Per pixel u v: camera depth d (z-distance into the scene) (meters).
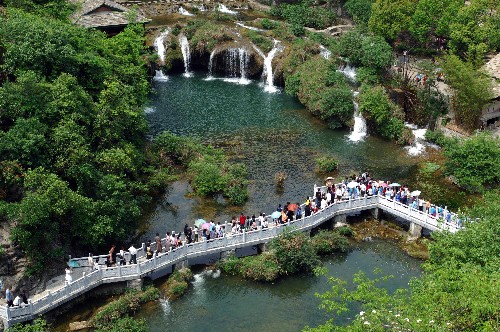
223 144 56.69
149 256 37.44
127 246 40.81
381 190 45.56
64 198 36.16
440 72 62.06
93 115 42.75
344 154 55.31
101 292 36.34
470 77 53.94
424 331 23.16
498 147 48.53
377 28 68.44
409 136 57.19
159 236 39.56
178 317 35.12
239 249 40.84
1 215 35.53
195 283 38.09
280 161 53.75
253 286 37.97
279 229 40.69
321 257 40.97
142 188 45.19
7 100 39.31
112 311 34.38
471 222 35.38
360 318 25.72
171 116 62.72
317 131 59.91
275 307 36.16
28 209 34.44
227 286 37.94
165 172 50.03
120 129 44.56
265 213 45.50
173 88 70.94
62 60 44.66
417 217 42.75
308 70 66.88
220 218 44.91
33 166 38.09
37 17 48.88
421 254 41.22
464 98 54.75
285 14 82.50
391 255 41.41
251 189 49.03
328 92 61.19
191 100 67.19
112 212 39.12
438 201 47.78
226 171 50.31
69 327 33.66
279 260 38.91
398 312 25.72
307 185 49.78
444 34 67.06
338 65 68.81
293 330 34.16
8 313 32.12
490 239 31.27
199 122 61.41
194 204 46.88
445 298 24.31
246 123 61.47
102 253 39.16
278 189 49.03
